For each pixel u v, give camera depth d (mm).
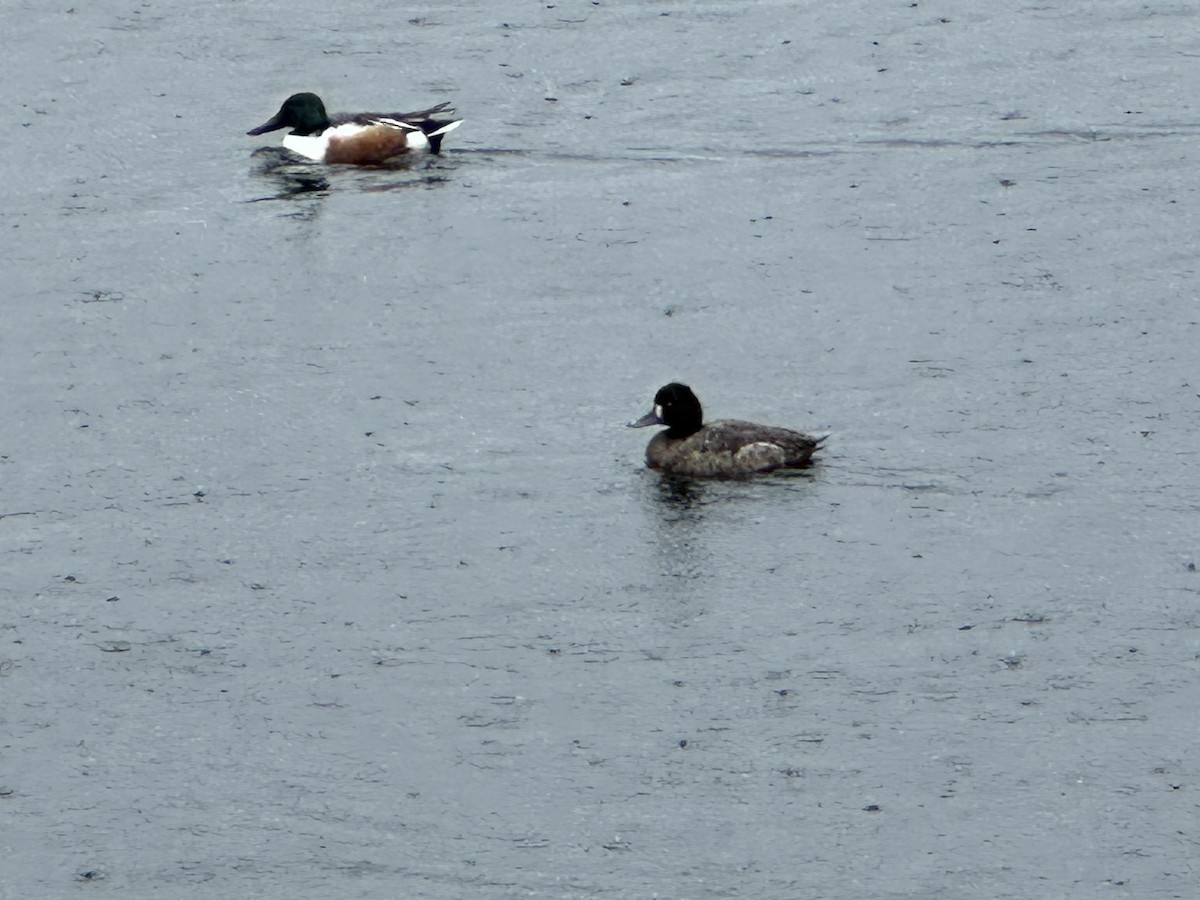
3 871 14445
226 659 16734
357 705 16125
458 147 26969
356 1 31766
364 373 21516
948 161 26219
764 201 25297
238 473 19578
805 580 17609
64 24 30922
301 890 14211
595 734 15711
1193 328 22109
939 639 16781
